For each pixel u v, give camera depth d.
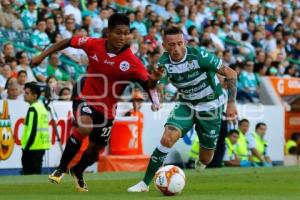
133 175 35.72
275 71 56.47
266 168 41.47
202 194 23.44
